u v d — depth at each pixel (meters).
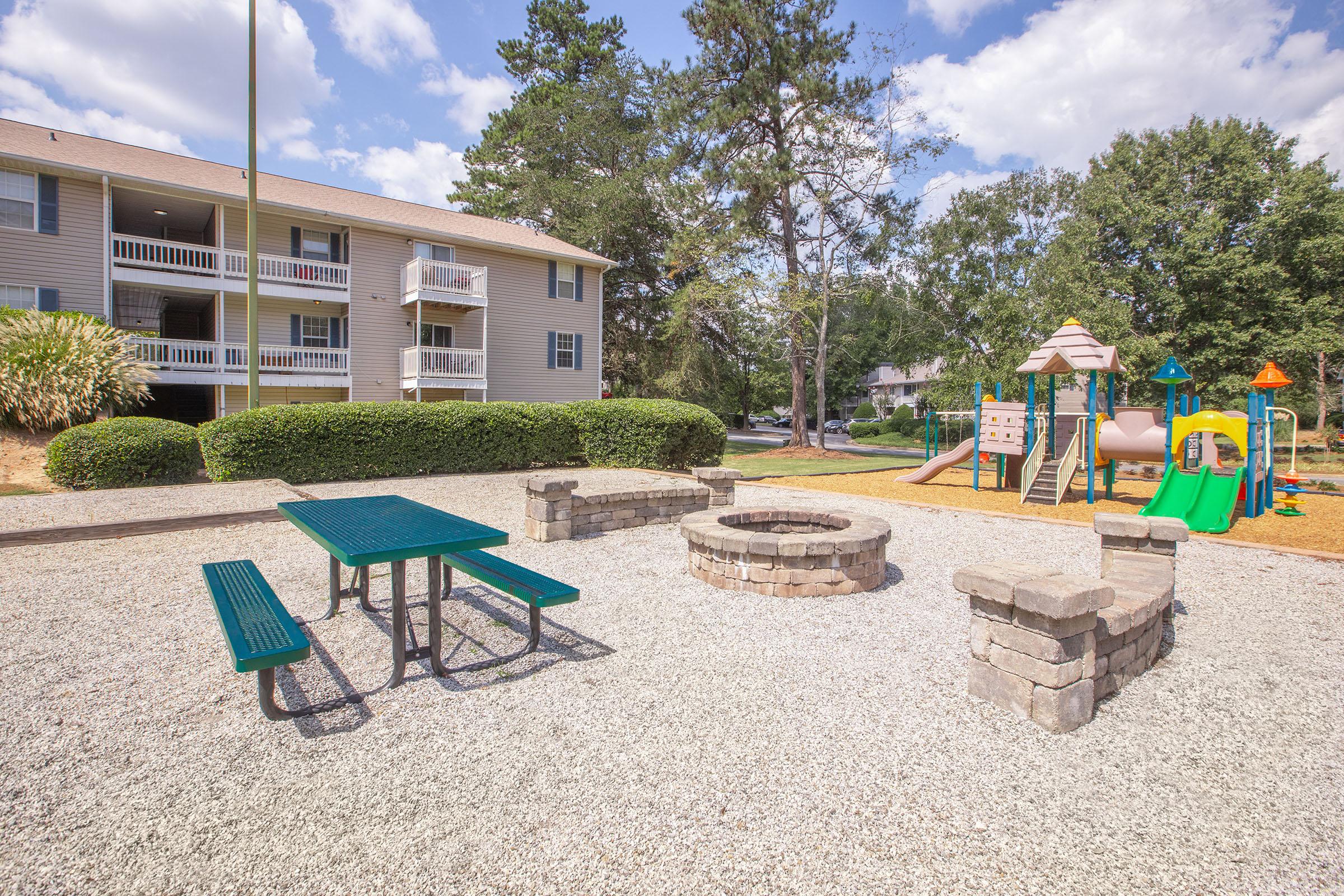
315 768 2.40
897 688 3.12
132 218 17.02
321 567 5.45
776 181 20.30
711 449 14.18
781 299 22.55
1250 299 24.00
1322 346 22.39
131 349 12.93
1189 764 2.47
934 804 2.18
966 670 3.34
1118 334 21.52
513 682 3.18
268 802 2.18
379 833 2.01
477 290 18.69
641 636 3.83
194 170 16.47
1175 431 9.42
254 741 2.60
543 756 2.48
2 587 4.83
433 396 19.23
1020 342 23.41
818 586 4.69
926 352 29.97
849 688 3.12
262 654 2.36
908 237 22.91
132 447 9.58
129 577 5.09
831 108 21.05
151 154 16.72
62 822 2.06
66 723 2.74
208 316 18.00
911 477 12.62
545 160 30.81
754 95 21.12
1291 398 31.89
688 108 21.84
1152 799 2.23
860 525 5.31
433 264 17.78
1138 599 3.28
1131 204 25.08
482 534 3.31
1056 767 2.42
